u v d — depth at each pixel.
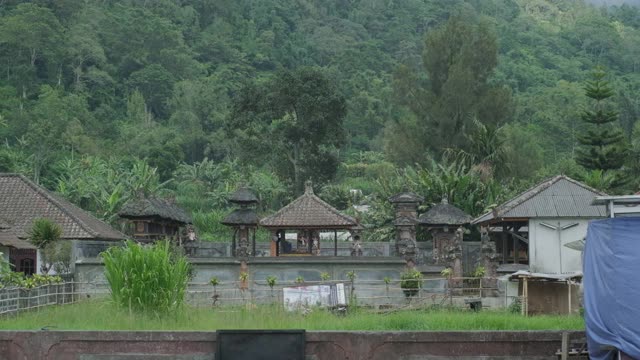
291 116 98.50
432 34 99.50
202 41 182.62
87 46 159.25
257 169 125.44
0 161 105.88
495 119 95.19
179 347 24.33
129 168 123.75
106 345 24.52
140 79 161.12
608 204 23.38
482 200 69.62
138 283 32.78
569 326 29.03
